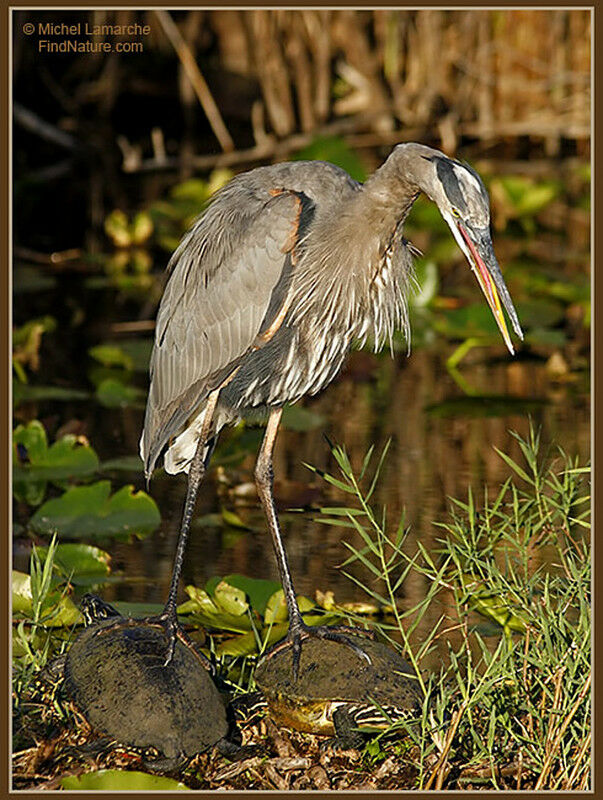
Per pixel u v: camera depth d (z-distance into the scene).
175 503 12.80
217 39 27.80
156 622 9.00
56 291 19.92
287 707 8.40
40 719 8.65
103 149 26.66
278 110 26.20
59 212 24.03
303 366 9.91
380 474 13.15
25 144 26.31
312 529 12.06
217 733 8.30
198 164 25.67
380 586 10.77
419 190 9.43
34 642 9.59
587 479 12.80
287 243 9.34
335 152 21.19
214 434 10.36
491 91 26.92
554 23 26.27
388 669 8.52
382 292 9.86
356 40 26.77
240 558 11.33
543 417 15.02
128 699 8.25
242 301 9.52
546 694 7.99
